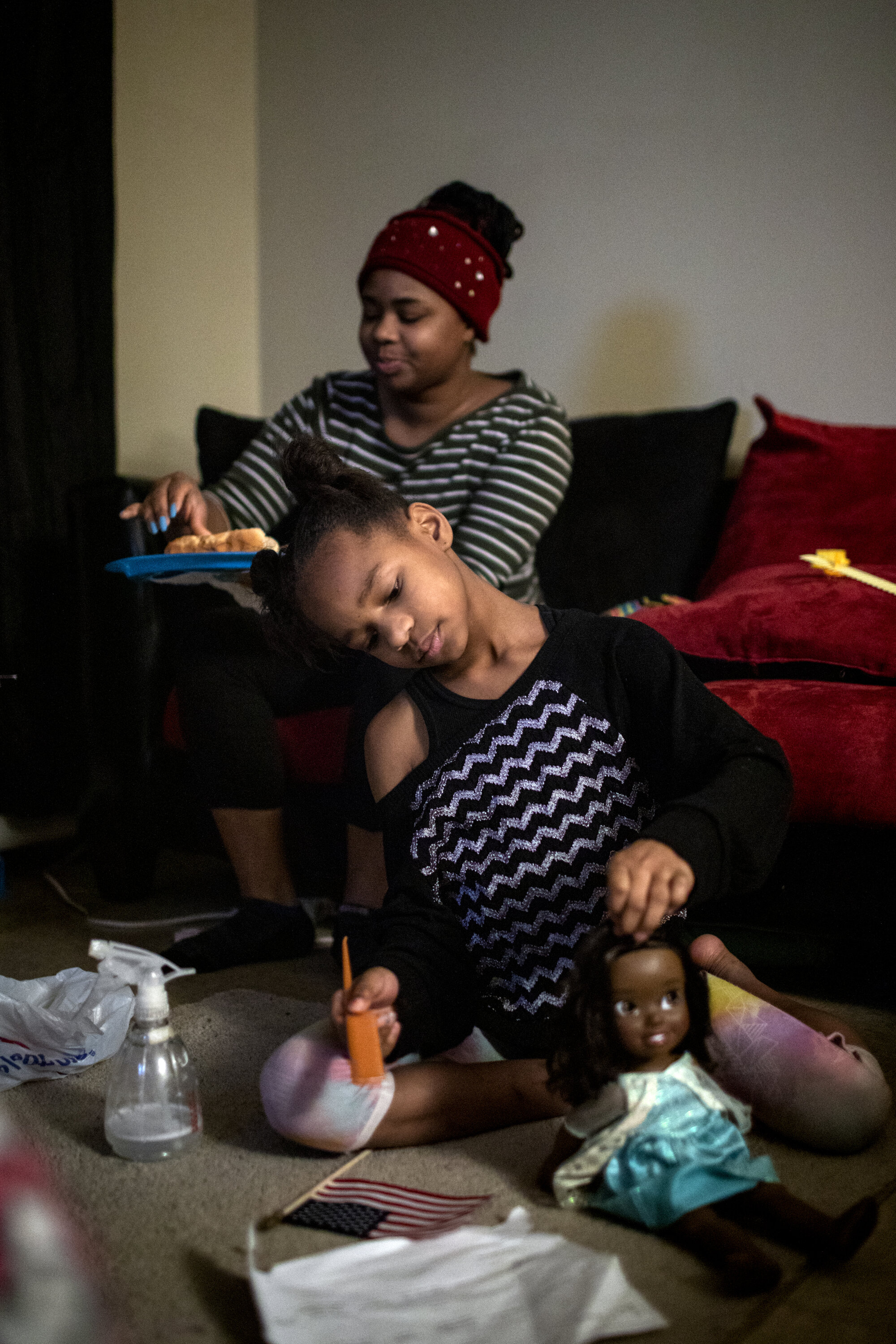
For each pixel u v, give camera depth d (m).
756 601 1.59
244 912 1.68
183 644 1.77
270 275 2.96
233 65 2.88
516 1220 0.88
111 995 1.27
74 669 2.03
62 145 2.29
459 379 1.93
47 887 2.18
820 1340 0.76
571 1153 0.95
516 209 2.54
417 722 1.19
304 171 2.87
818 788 1.39
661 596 2.04
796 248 2.22
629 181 2.39
